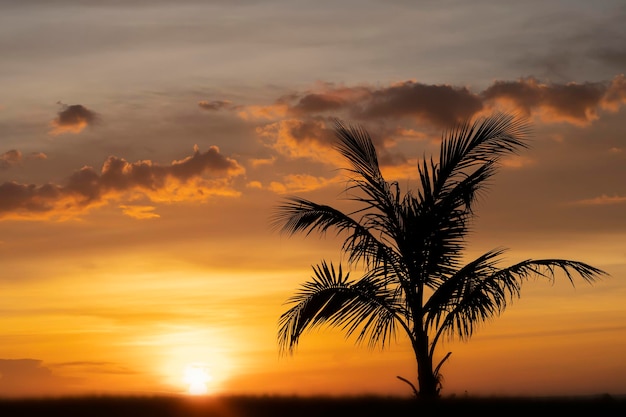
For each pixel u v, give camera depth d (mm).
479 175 10766
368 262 10711
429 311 10648
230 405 6891
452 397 7121
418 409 6711
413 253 10734
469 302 10508
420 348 10633
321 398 6992
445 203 10680
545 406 6715
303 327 10633
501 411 6672
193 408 6688
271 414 6645
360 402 7000
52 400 6875
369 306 10727
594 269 10344
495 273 10547
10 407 6609
